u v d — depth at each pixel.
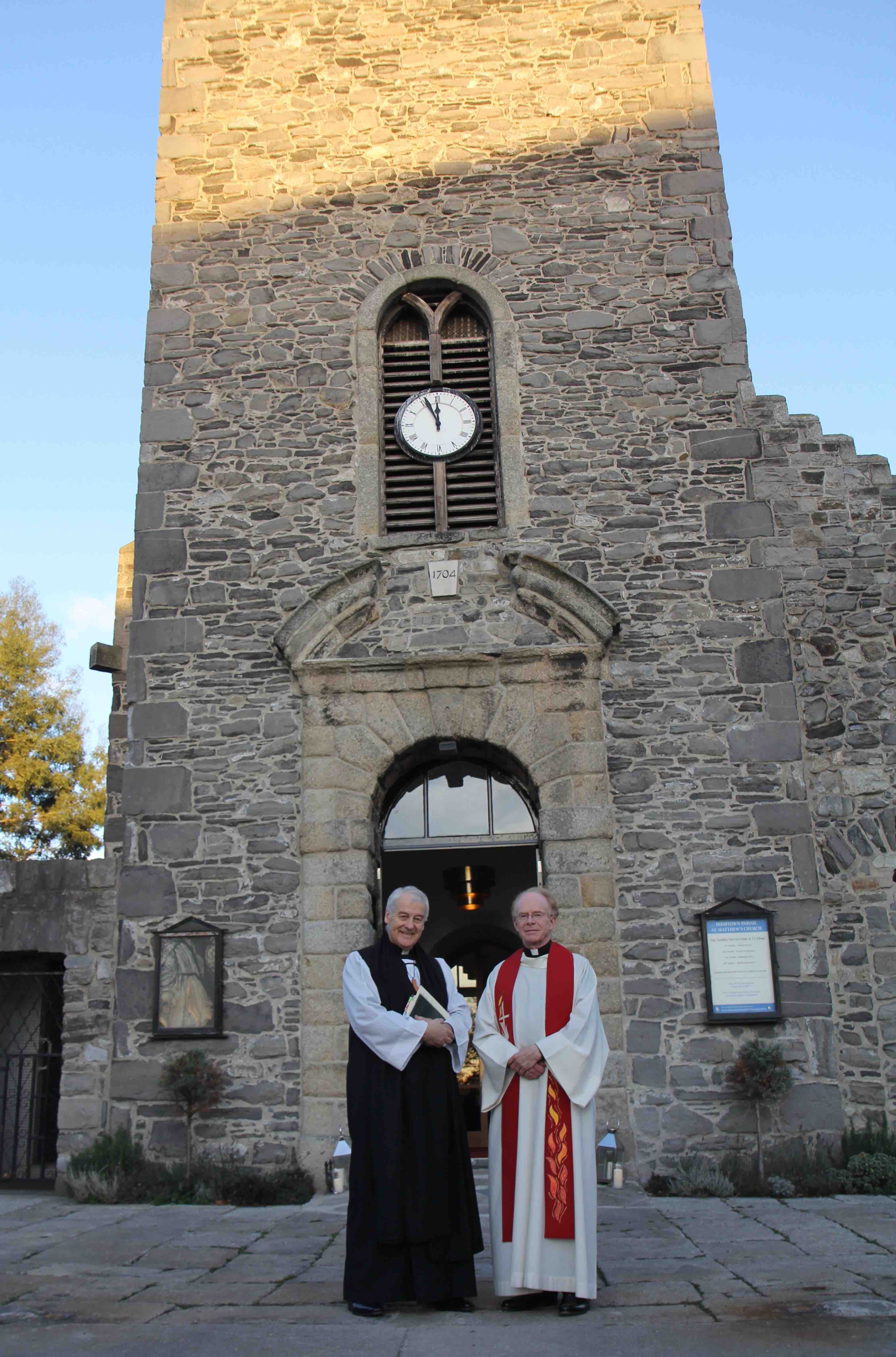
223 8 10.59
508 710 8.45
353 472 9.20
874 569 8.98
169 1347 3.66
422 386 9.56
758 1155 7.29
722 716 8.40
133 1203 7.22
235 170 10.09
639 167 9.83
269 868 8.27
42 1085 9.20
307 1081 7.74
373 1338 3.75
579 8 10.32
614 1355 3.48
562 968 4.45
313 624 8.67
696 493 8.95
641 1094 7.62
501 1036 4.39
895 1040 7.95
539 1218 4.12
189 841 8.37
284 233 9.89
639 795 8.24
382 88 10.25
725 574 8.72
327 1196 7.36
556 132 9.97
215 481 9.25
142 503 9.23
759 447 9.03
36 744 24.11
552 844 8.13
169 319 9.71
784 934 7.91
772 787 8.23
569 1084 4.21
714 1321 3.88
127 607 10.72
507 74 10.20
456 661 8.51
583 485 9.02
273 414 9.40
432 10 10.44
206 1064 7.76
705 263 9.53
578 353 9.35
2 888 8.61
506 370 9.33
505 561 8.80
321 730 8.51
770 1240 5.46
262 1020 7.93
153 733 8.63
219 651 8.80
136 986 8.09
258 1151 7.66
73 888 8.54
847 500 9.15
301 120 10.20
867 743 8.62
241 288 9.77
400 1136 4.22
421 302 9.75
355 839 8.24
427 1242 4.14
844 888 8.32
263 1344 3.69
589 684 8.45
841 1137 7.48
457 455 9.33
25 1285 4.75
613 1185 7.25
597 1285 4.38
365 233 9.84
